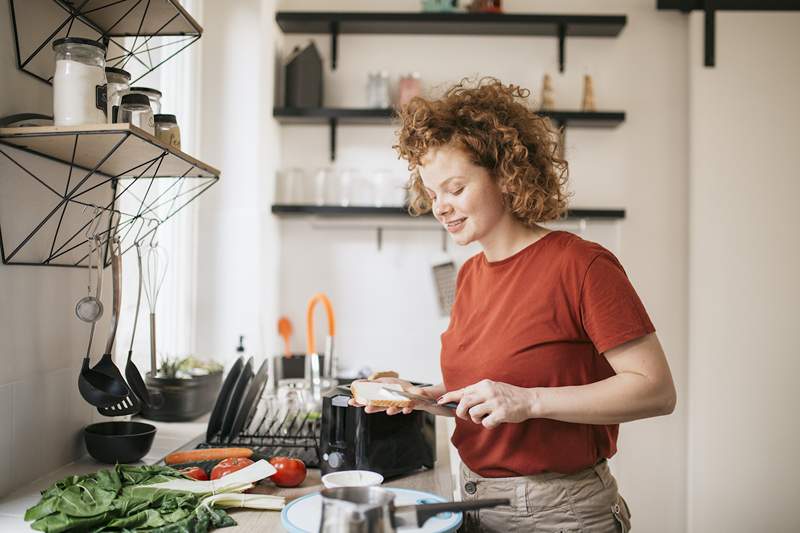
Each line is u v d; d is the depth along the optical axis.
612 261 1.24
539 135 1.32
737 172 2.87
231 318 2.70
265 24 2.78
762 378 2.84
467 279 1.45
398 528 0.99
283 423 1.84
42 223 1.34
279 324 3.04
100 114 1.27
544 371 1.25
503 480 1.29
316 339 3.09
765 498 2.83
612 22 2.86
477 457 1.33
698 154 2.88
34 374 1.44
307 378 2.50
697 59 2.90
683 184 3.00
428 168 1.30
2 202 1.32
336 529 0.80
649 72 3.01
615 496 1.31
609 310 1.18
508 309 1.29
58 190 1.50
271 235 2.93
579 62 3.04
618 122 2.90
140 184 2.14
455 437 1.37
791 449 2.82
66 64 1.24
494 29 2.97
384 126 3.10
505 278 1.32
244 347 2.65
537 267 1.27
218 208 2.71
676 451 2.93
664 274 2.99
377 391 1.39
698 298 2.86
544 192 1.29
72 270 1.58
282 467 1.40
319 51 3.11
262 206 2.76
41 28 1.44
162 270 2.35
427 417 1.56
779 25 2.88
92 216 1.63
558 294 1.24
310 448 1.71
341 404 1.46
